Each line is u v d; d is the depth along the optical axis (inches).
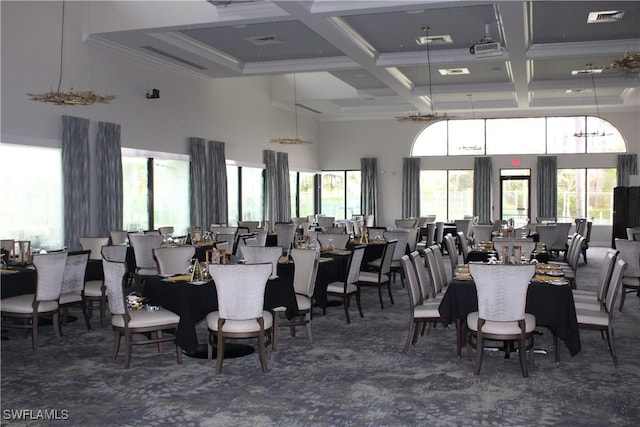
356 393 183.0
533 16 358.9
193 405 173.0
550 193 712.4
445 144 750.5
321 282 281.4
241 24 347.3
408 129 759.1
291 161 703.7
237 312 200.2
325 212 791.1
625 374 201.9
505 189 735.1
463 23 373.4
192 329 207.2
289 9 312.0
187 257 280.7
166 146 462.3
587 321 213.3
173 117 470.9
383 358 222.2
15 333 262.2
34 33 343.0
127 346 207.9
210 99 523.5
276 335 234.1
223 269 196.7
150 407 171.3
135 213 443.5
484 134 739.4
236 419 162.4
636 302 335.3
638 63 306.7
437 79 554.9
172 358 221.6
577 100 665.6
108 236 390.6
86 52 381.4
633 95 629.9
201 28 361.1
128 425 158.4
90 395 181.3
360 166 774.5
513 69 470.9
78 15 374.0
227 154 552.4
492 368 208.8
